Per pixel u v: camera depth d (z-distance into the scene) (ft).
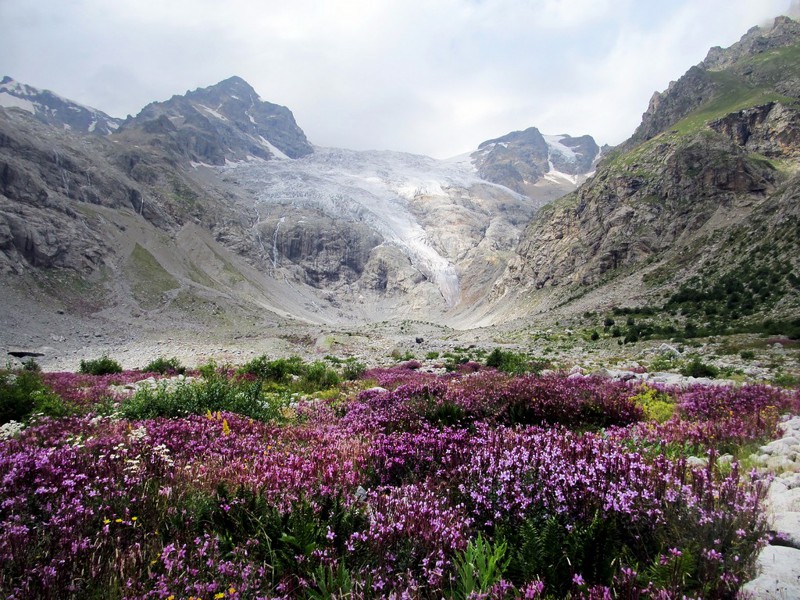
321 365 82.69
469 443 21.75
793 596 10.32
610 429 27.50
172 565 11.78
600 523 12.75
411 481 18.90
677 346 143.64
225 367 82.07
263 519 14.51
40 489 15.66
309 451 22.71
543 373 77.36
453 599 11.09
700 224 376.68
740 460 21.42
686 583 11.25
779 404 35.35
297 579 12.00
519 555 12.43
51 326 324.60
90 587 11.38
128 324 379.76
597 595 10.47
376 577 12.02
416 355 153.89
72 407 40.24
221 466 20.70
